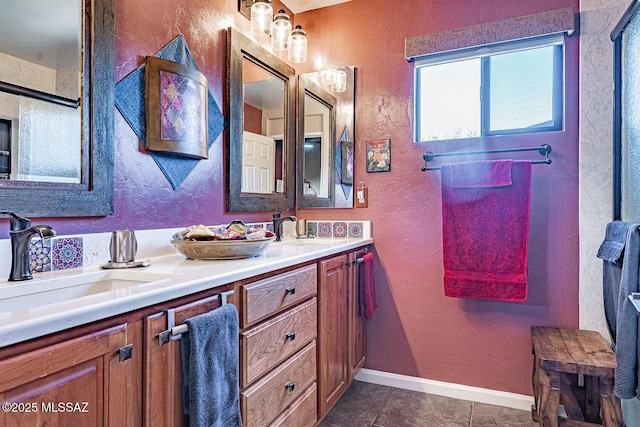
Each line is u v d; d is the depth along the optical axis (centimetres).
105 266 121
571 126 188
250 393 119
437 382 215
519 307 198
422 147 220
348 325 200
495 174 189
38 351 64
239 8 195
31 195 107
